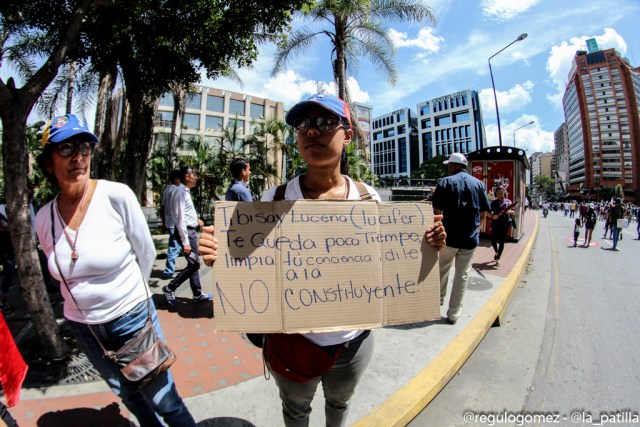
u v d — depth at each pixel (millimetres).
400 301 1479
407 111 109125
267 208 1397
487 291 4969
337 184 1606
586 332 4043
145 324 1721
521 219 10797
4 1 4164
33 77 2721
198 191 19000
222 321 1316
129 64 6840
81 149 1542
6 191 2584
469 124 95750
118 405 2312
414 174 70500
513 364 3273
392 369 2871
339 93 10680
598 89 116125
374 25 10875
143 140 8992
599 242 12219
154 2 5469
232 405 2342
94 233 1576
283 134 21062
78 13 3031
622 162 111688
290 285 1368
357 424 2197
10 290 5113
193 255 4328
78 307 1587
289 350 1443
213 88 49281
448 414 2539
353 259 1439
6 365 1439
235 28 6434
